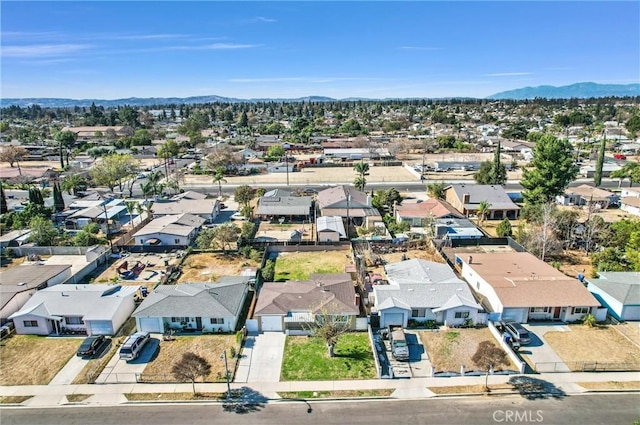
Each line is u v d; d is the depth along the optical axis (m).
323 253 62.03
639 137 186.88
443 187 91.25
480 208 74.56
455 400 31.39
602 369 34.72
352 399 31.61
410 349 37.97
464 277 52.75
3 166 139.12
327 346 38.12
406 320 41.38
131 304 44.69
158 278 53.47
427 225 72.94
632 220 63.91
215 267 57.12
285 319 40.38
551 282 44.53
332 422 29.31
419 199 92.19
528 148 150.00
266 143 183.38
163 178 116.81
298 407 30.83
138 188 106.38
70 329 41.44
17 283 47.06
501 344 38.16
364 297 47.59
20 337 40.59
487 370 33.56
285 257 60.59
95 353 37.72
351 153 152.62
